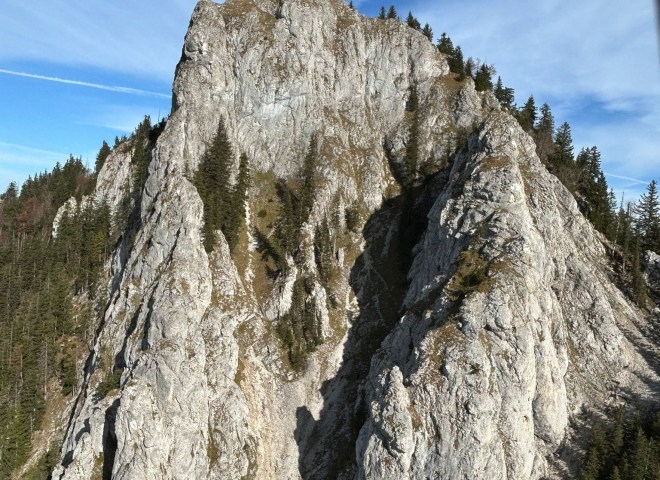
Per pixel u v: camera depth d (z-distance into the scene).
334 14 142.25
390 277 110.81
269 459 88.12
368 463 77.25
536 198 98.06
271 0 139.75
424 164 127.38
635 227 116.75
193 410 84.69
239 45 129.00
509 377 78.25
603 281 100.69
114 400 88.00
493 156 97.00
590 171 127.94
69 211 150.88
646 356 93.44
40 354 110.62
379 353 91.88
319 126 129.38
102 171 150.38
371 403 79.75
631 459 76.12
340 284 109.81
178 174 106.06
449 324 81.06
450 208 96.69
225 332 93.00
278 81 127.31
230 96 125.81
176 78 124.06
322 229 112.88
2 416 104.00
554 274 96.69
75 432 90.00
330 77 135.75
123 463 79.88
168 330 87.88
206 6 127.88
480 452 73.94
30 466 98.19
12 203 177.25
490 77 148.75
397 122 136.25
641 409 85.56
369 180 125.31
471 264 87.31
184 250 96.50
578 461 81.44
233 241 108.75
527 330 79.88
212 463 84.44
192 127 116.56
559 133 131.12
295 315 101.62
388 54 139.00
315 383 97.00
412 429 75.88
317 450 90.75
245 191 116.81
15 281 130.75
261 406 92.12
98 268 123.88
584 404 87.94
